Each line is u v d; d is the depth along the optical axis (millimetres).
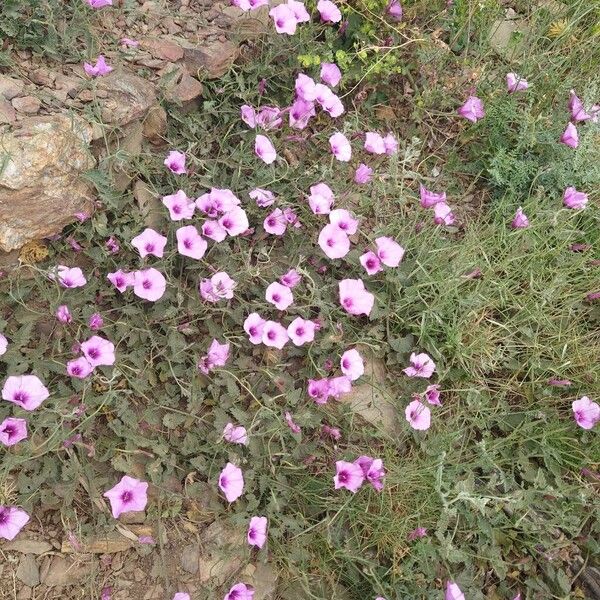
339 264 700
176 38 717
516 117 801
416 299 694
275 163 732
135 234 638
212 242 669
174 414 604
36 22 627
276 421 610
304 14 731
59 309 574
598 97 832
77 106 626
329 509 592
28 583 533
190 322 625
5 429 515
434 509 608
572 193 734
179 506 577
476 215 795
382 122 822
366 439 641
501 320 728
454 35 860
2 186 555
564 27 886
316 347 653
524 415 673
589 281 740
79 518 561
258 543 557
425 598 578
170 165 657
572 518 618
